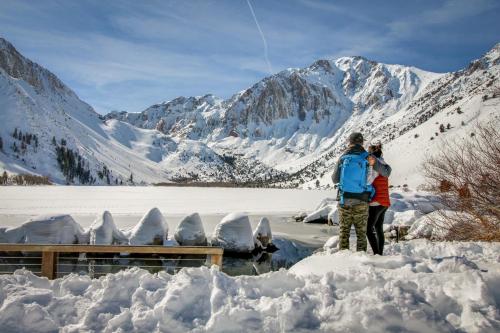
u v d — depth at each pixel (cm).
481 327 337
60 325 395
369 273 426
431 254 688
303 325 361
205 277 453
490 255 630
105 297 429
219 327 371
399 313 354
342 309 369
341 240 586
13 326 383
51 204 3081
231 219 1428
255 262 1321
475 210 824
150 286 448
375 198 624
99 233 1244
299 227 2175
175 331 375
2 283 458
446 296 379
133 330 379
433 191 905
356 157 582
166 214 2603
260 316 379
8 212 2491
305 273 482
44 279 478
